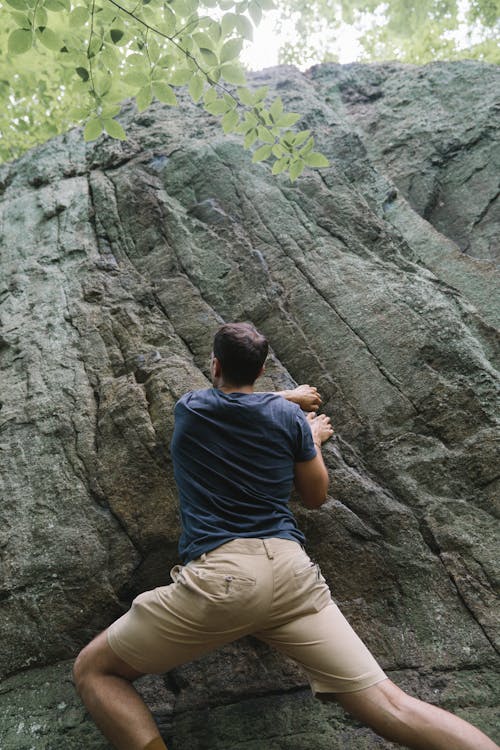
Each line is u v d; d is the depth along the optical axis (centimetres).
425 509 253
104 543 256
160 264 352
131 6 294
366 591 238
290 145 316
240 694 220
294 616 184
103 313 331
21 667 237
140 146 429
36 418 296
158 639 183
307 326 313
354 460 269
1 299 358
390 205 371
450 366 282
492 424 264
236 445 202
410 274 323
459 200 376
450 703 208
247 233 359
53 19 430
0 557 258
